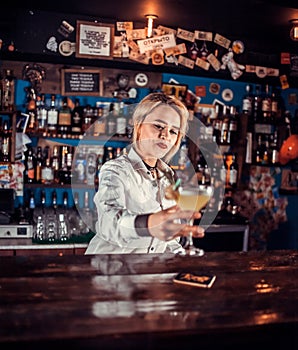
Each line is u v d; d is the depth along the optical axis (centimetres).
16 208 355
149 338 102
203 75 386
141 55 353
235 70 383
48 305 113
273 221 441
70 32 338
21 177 352
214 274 145
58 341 96
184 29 361
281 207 443
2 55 334
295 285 138
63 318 106
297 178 446
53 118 351
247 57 386
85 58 342
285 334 112
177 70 370
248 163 409
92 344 98
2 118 355
